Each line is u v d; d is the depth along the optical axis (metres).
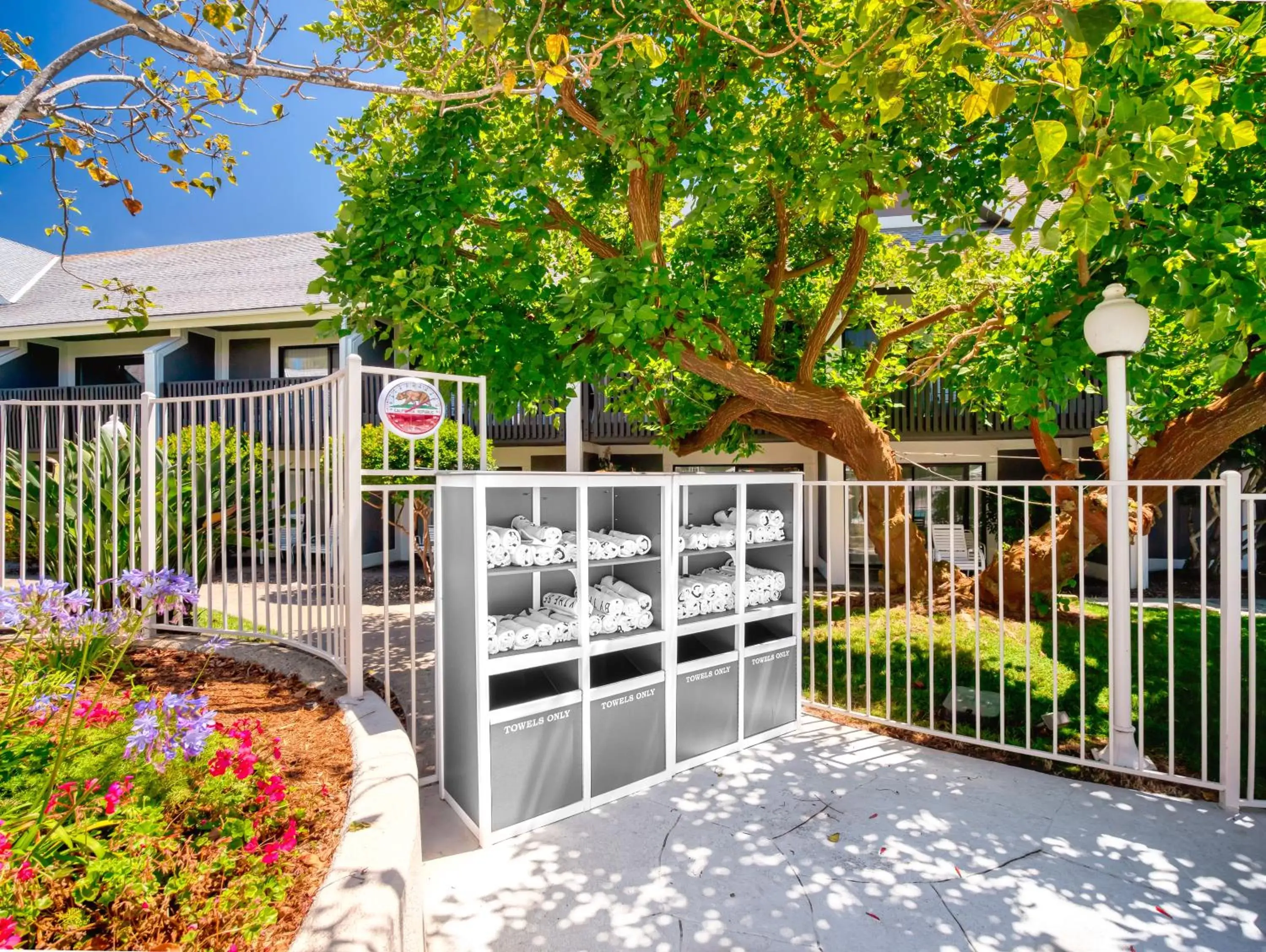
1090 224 2.10
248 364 14.09
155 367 12.79
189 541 5.32
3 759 2.37
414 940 2.11
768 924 2.57
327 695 3.74
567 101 4.68
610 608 3.68
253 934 1.73
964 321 6.84
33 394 13.45
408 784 2.59
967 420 10.85
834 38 4.27
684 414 7.91
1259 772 3.77
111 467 5.29
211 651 3.54
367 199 4.74
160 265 16.77
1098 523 5.82
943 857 3.01
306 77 2.06
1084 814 3.37
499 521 3.91
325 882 1.93
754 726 4.23
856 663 6.02
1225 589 3.43
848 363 7.83
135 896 1.72
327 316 12.32
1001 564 3.95
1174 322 5.33
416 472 3.79
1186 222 3.40
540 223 5.19
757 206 6.95
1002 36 2.40
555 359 5.40
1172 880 2.84
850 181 3.99
